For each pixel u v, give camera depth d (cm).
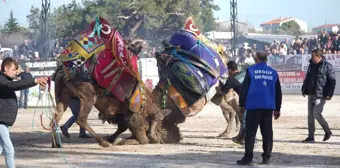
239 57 3447
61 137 1485
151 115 1318
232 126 1525
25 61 2694
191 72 1320
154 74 2905
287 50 3769
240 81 1274
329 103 2625
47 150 1230
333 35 3491
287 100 2847
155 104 1323
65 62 1234
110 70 1251
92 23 1252
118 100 1284
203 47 1362
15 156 1141
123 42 1262
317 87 1316
